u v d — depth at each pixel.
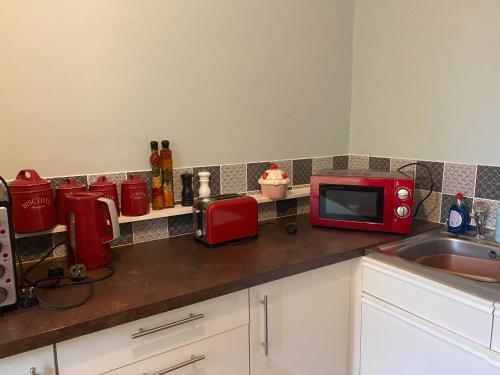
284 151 2.03
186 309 1.19
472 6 1.65
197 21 1.67
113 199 1.49
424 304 1.35
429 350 1.34
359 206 1.75
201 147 1.76
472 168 1.72
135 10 1.53
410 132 1.95
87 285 1.22
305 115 2.07
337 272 1.54
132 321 1.09
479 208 1.66
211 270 1.33
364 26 2.11
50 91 1.41
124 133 1.57
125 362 1.10
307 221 1.96
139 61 1.56
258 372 1.38
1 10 1.30
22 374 0.96
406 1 1.89
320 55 2.07
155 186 1.63
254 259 1.43
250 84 1.86
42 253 1.45
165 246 1.60
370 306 1.54
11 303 1.05
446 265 1.69
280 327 1.41
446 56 1.76
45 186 1.35
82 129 1.48
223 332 1.27
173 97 1.66
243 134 1.88
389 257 1.49
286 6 1.91
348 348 1.65
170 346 1.18
